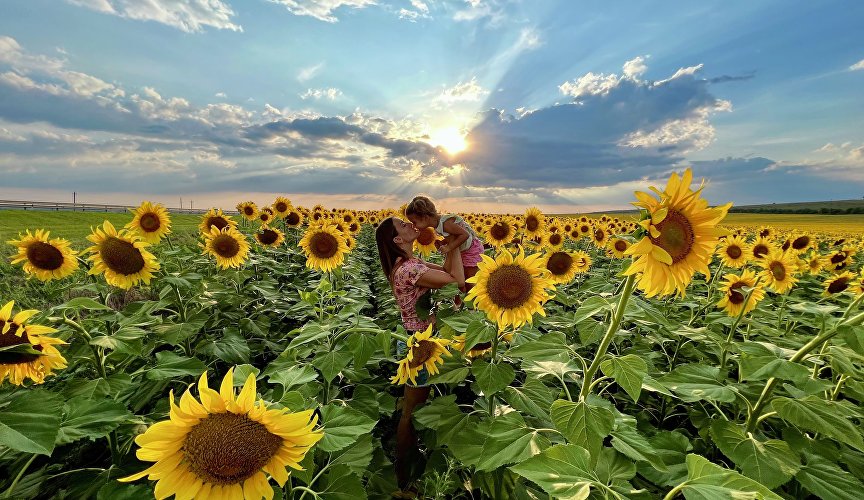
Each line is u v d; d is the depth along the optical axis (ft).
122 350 10.06
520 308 10.33
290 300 23.84
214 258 24.62
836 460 8.91
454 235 14.02
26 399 6.48
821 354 8.23
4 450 9.30
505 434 7.75
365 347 10.53
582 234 47.09
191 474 5.14
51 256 15.51
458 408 11.16
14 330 8.16
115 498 6.53
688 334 12.23
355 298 21.42
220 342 15.58
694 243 6.82
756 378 7.73
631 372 7.06
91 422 7.72
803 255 37.96
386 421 16.40
